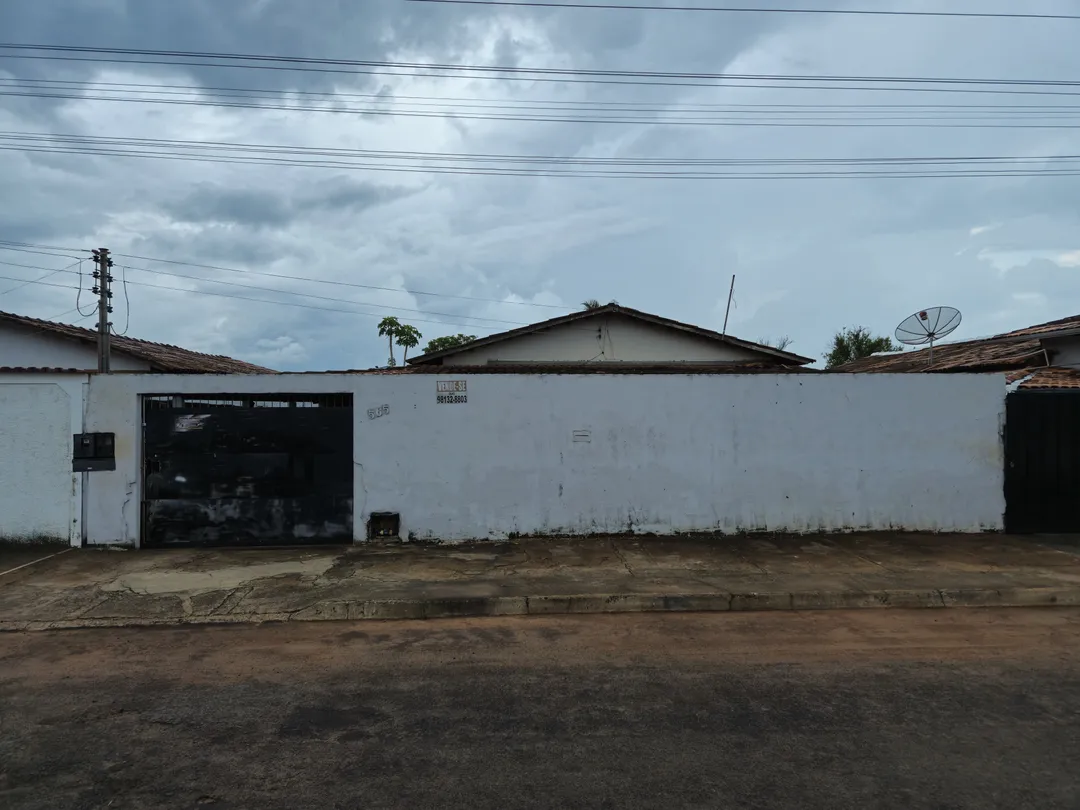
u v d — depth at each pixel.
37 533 9.38
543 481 9.82
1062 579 7.71
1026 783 3.59
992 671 5.27
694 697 4.77
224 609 6.85
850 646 5.89
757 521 9.96
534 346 17.12
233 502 9.58
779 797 3.46
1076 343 15.75
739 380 9.95
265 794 3.52
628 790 3.54
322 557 8.88
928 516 10.09
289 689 4.96
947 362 16.75
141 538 9.45
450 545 9.53
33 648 5.91
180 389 9.45
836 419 10.01
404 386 9.71
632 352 17.20
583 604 7.02
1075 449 10.18
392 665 5.46
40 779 3.69
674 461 9.91
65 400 9.34
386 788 3.58
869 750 3.97
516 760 3.87
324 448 9.68
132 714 4.53
